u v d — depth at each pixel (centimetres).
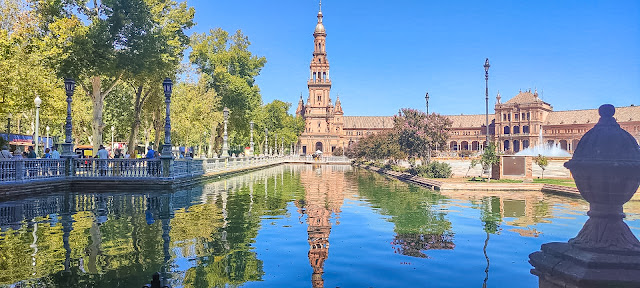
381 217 1223
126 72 2980
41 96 2664
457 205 1505
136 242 859
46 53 2573
